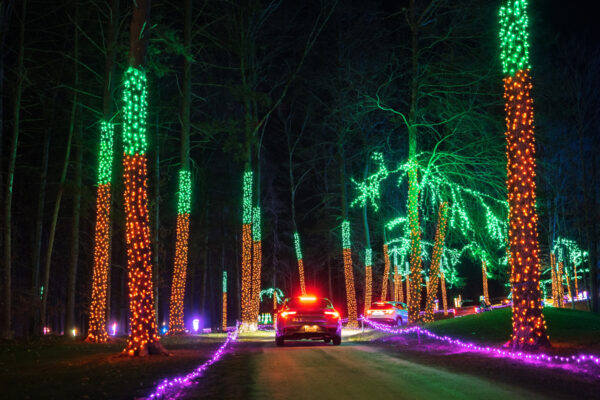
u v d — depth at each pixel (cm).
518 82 1468
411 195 2659
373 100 2830
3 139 3300
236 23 3294
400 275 4806
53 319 4747
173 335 2805
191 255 5122
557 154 3406
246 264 3384
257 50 3666
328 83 3944
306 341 2355
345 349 1781
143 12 1630
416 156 2680
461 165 2600
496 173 2536
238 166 5131
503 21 1501
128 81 1611
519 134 1458
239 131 3134
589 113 3469
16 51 2752
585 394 843
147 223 1589
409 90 3064
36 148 3678
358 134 4222
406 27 2989
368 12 3741
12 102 2908
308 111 4709
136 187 1578
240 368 1262
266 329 4153
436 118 2761
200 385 1013
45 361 1505
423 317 2711
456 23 2531
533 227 1428
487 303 4950
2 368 1343
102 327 2289
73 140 3356
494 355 1373
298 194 6156
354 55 3772
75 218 2864
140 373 1184
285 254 6197
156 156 3319
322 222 5209
